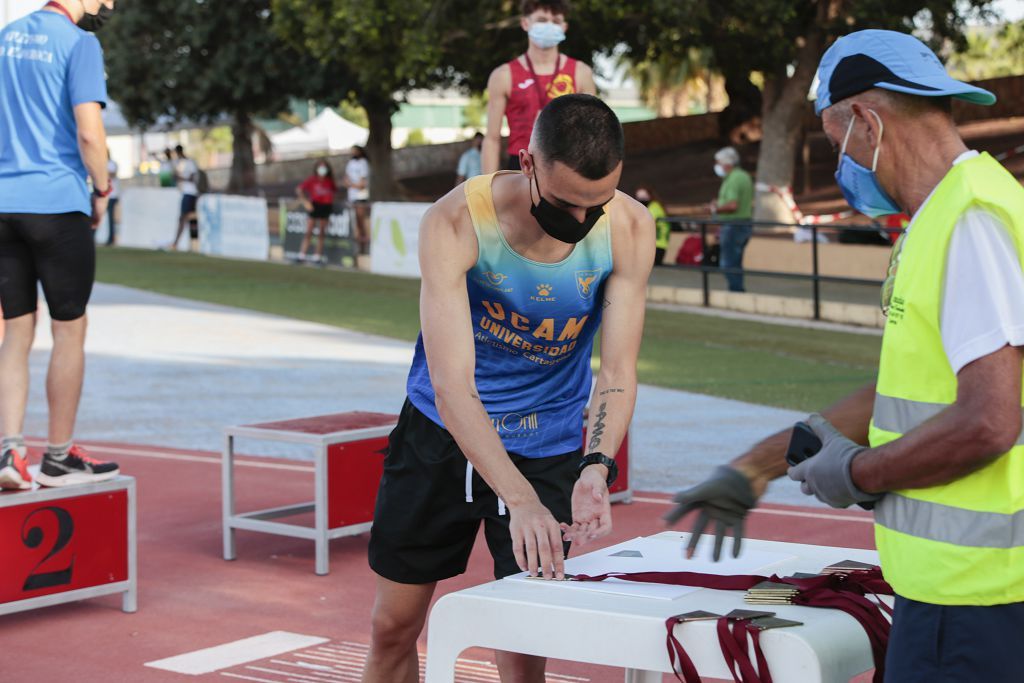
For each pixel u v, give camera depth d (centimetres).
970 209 230
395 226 2308
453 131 8888
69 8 536
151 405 1102
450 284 333
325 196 2514
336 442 632
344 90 3572
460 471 360
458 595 289
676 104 5934
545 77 747
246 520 651
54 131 525
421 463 364
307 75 3488
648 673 383
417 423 367
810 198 3572
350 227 2466
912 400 240
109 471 564
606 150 301
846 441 251
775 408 1081
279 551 680
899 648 245
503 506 359
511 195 332
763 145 2730
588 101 306
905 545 242
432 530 367
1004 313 224
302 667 488
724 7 2491
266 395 1148
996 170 238
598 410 342
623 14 2459
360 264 2448
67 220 529
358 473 645
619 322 348
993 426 222
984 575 233
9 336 538
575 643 275
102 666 492
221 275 2372
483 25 2661
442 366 330
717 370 1298
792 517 730
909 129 243
